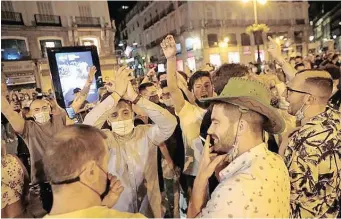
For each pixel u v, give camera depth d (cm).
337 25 3997
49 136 270
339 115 164
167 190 285
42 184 269
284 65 287
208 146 126
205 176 121
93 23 2400
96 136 103
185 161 264
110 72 2494
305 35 3422
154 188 211
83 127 104
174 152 279
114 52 2555
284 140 196
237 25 3003
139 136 206
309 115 170
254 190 103
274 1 3189
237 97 112
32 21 2069
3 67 1852
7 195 208
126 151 201
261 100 114
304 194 156
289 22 3306
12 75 1914
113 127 201
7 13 1938
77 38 2309
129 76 193
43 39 2139
